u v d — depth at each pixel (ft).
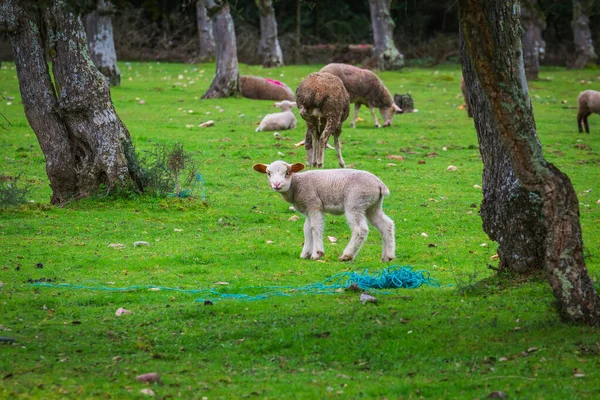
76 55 65.46
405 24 241.96
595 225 61.31
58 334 35.68
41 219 61.21
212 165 85.05
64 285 44.80
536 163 32.48
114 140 66.85
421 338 33.86
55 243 54.75
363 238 49.67
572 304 33.42
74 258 51.13
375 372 30.71
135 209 65.21
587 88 164.04
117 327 37.06
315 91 79.10
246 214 65.16
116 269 49.11
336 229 61.05
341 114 81.46
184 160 71.15
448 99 144.56
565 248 33.12
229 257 52.24
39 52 65.21
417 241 57.41
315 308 39.11
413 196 72.64
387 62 197.57
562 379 28.37
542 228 40.24
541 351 31.27
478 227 62.18
